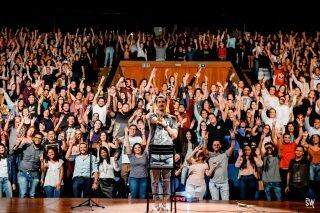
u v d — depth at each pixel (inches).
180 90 328.2
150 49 350.6
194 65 340.2
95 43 351.6
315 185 281.9
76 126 306.0
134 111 313.4
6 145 303.1
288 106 316.8
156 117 202.5
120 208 207.8
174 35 353.4
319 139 292.4
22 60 342.3
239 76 332.2
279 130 308.2
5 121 316.8
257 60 341.7
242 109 316.5
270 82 332.5
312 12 345.1
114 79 337.1
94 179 270.8
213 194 268.7
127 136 282.2
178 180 281.9
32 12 351.6
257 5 350.6
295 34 345.4
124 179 279.9
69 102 318.7
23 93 328.8
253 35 348.5
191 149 289.0
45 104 321.7
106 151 275.1
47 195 272.7
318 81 327.6
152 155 195.3
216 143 274.8
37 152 280.8
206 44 348.5
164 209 201.2
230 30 350.6
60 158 283.0
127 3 358.3
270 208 215.2
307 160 279.9
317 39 342.6
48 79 334.6
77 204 221.9
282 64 338.0
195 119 312.8
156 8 356.2
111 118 309.7
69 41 350.3
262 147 287.3
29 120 313.0
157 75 339.6
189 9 354.6
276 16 348.8
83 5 354.6
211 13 352.8
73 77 338.0
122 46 350.9
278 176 274.4
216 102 319.9
